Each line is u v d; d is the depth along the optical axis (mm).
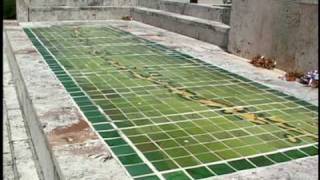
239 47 7070
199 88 4992
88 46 7633
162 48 7664
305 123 3873
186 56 6965
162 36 9148
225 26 7777
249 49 6793
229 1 11109
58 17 11492
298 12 5605
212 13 8750
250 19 6691
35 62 6004
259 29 6488
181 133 3488
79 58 6488
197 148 3188
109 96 4488
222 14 8375
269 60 6266
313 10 5320
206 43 8328
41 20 11297
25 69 5535
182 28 9336
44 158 3400
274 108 4320
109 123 3637
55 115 3758
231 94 4789
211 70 5992
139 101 4355
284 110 4262
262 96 4750
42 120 3600
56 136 3252
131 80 5242
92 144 3137
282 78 5641
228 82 5344
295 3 5648
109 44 7941
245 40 6883
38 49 7090
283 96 4777
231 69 6102
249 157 3057
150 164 2869
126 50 7355
